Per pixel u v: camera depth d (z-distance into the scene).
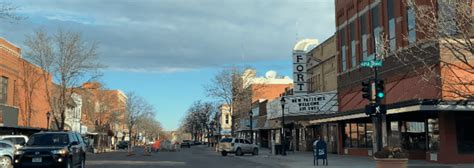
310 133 54.19
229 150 48.84
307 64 52.16
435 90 24.98
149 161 36.66
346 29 39.50
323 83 47.78
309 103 41.50
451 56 23.52
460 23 15.43
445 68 23.50
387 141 30.80
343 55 40.56
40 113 58.72
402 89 28.81
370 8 34.72
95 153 62.38
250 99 79.81
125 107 122.69
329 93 41.00
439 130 27.09
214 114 124.38
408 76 28.19
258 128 73.69
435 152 27.67
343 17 40.59
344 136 42.19
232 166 30.27
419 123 30.77
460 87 21.62
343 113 34.75
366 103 33.91
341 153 42.16
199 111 128.38
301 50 49.97
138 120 128.75
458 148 26.56
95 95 93.56
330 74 45.62
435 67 24.03
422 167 24.06
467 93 19.55
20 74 52.53
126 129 136.88
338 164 29.33
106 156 48.69
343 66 40.47
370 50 34.25
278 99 47.56
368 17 34.84
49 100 57.00
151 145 66.06
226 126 131.25
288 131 63.31
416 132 31.00
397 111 26.55
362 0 36.38
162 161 36.72
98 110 94.12
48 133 22.95
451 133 26.56
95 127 90.69
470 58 23.22
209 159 40.19
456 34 16.52
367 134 37.75
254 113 80.56
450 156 26.44
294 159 36.72
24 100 53.66
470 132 26.72
